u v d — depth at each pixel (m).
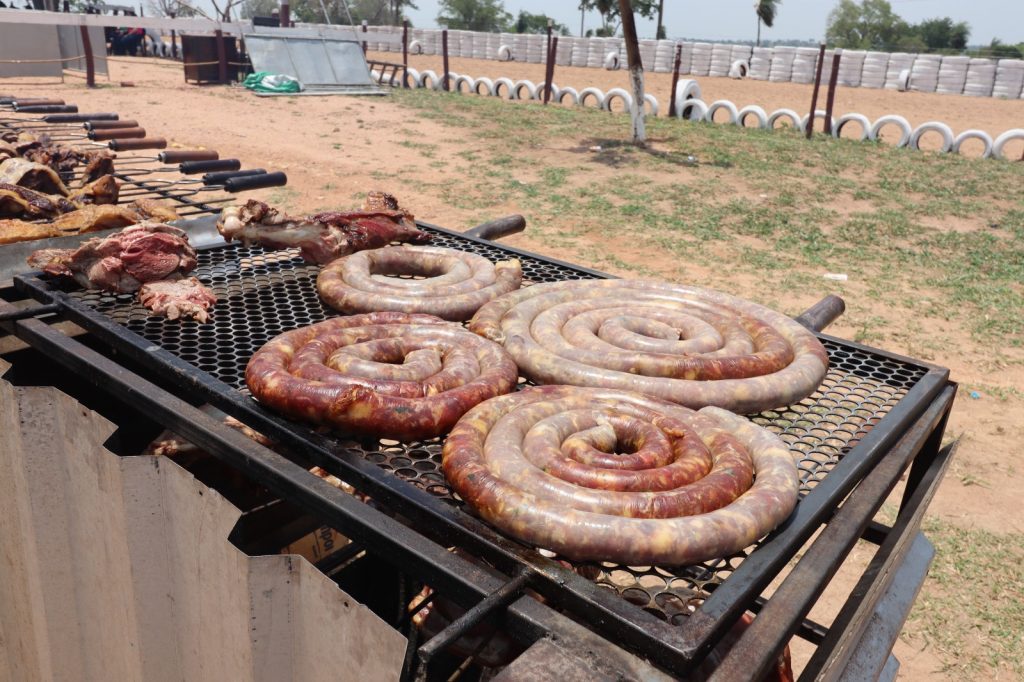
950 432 5.70
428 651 1.22
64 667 2.69
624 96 19.97
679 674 1.27
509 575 1.50
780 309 7.66
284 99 19.00
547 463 1.73
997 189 12.84
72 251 2.76
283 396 1.89
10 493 2.49
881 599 2.23
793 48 28.80
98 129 5.41
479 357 2.25
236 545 1.83
